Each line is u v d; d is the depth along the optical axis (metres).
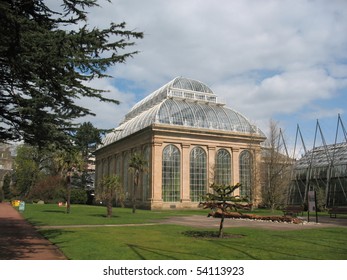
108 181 35.91
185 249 13.62
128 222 27.72
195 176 61.84
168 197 58.62
